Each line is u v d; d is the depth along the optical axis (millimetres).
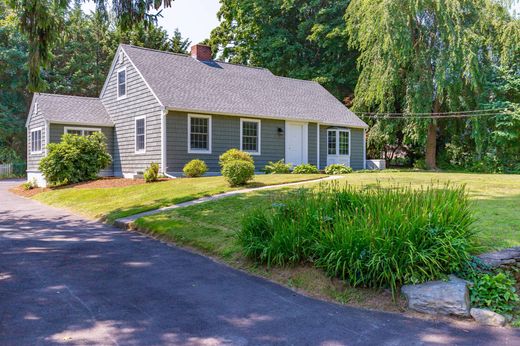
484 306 3986
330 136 21172
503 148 22422
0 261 5887
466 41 20703
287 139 19406
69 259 6016
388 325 3730
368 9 22531
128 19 8867
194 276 5215
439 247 4383
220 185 11938
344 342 3367
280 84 22328
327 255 4762
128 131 18500
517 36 21188
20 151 35562
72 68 35625
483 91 21797
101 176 19078
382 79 22188
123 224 8664
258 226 5836
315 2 30016
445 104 22734
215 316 3900
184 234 7242
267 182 12062
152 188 12688
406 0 21203
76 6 9688
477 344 3330
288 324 3732
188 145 16453
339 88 30609
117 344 3285
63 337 3396
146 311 4008
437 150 26062
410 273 4348
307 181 12406
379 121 23812
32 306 4102
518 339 3422
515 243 5188
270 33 32031
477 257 4582
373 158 27953
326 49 30562
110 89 20125
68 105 19734
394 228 4531
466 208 5328
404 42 21109
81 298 4352
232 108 17438
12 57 32031
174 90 16922
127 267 5598
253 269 5441
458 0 20953
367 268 4473
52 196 14086
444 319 3861
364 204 5418
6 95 33250
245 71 21922
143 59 18391
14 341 3309
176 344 3303
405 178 12758
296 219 5688
